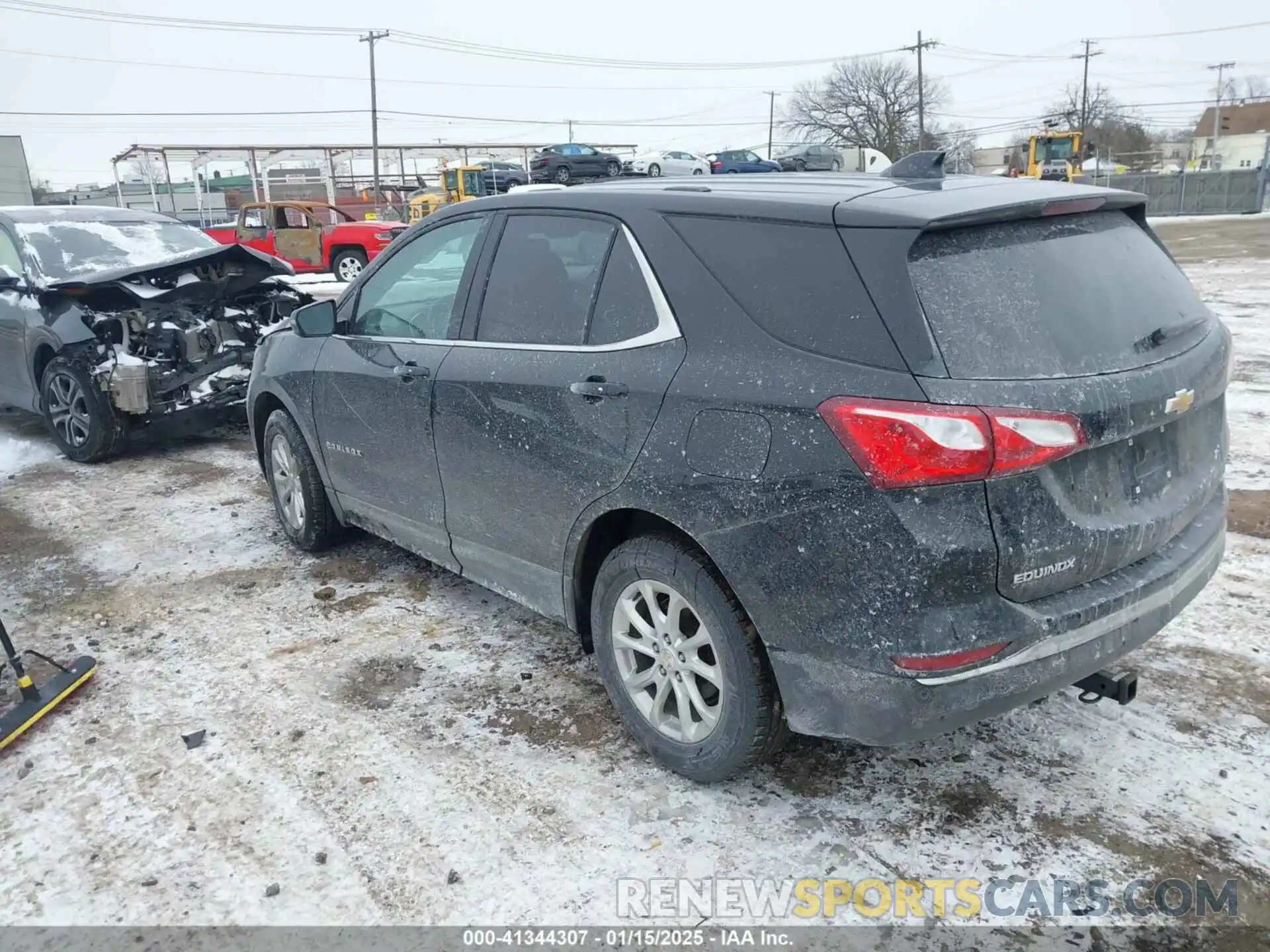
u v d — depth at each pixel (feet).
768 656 8.20
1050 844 8.28
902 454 7.00
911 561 7.09
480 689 11.26
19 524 17.72
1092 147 168.96
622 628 9.62
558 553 10.08
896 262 7.40
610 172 116.47
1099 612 7.71
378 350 12.50
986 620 7.20
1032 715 10.17
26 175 181.47
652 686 9.57
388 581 14.53
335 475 14.07
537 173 114.32
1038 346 7.45
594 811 8.96
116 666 12.10
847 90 225.35
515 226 10.82
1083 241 8.48
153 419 21.72
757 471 7.79
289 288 24.82
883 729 7.50
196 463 21.83
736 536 7.98
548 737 10.21
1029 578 7.32
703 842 8.49
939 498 7.04
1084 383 7.43
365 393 12.61
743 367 8.04
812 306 7.77
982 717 7.43
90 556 15.96
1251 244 64.49
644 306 9.05
